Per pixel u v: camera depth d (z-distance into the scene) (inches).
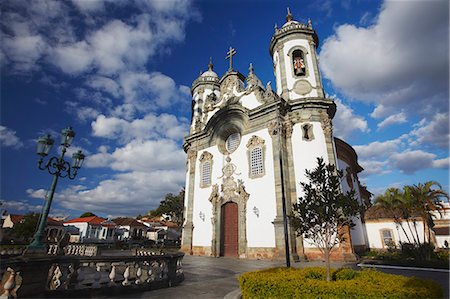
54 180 364.2
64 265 326.3
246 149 965.2
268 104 927.7
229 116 1067.9
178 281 428.5
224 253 929.5
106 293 322.3
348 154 1310.3
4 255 328.5
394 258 717.3
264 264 678.5
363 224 1209.4
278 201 806.5
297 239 768.3
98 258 328.2
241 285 301.0
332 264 668.7
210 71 1509.6
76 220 1950.1
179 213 2146.9
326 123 885.2
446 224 1341.0
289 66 1039.6
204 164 1112.2
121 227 2133.4
